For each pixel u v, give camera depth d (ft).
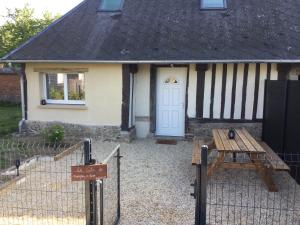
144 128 32.63
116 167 15.08
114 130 30.81
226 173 21.68
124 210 16.14
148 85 31.94
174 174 21.62
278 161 18.66
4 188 18.15
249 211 16.06
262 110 29.73
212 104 30.53
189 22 32.81
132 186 19.39
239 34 30.68
